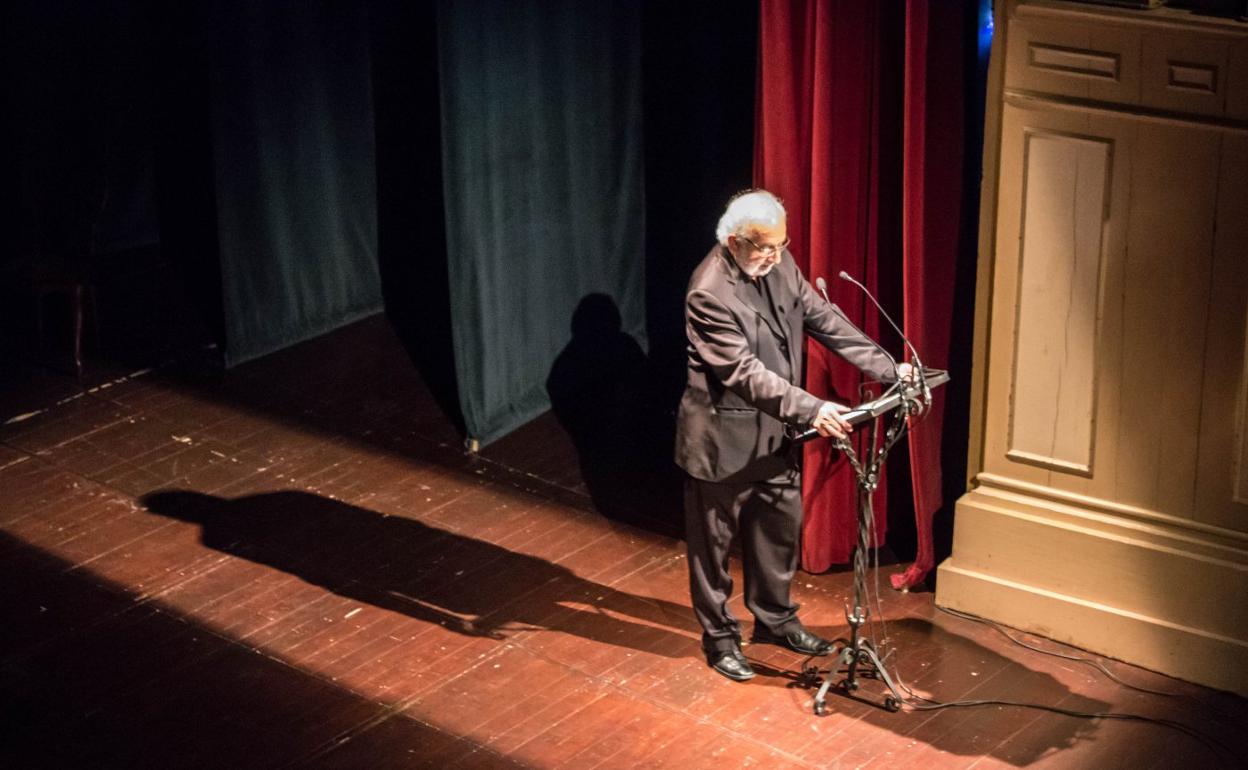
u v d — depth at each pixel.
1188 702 4.48
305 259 6.89
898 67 4.69
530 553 5.33
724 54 6.25
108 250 7.71
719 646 4.64
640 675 4.67
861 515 4.39
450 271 5.87
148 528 5.52
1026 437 4.69
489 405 6.08
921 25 4.45
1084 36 4.24
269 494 5.74
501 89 5.84
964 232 5.30
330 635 4.90
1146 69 4.19
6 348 6.87
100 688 4.67
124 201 7.70
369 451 6.03
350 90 6.88
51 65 7.34
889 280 4.91
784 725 4.42
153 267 7.59
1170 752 4.28
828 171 4.66
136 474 5.89
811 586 5.09
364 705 4.57
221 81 6.39
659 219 6.56
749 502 4.52
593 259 6.41
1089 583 4.68
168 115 7.28
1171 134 4.21
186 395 6.48
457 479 5.82
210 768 4.31
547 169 6.11
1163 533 4.54
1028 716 4.44
